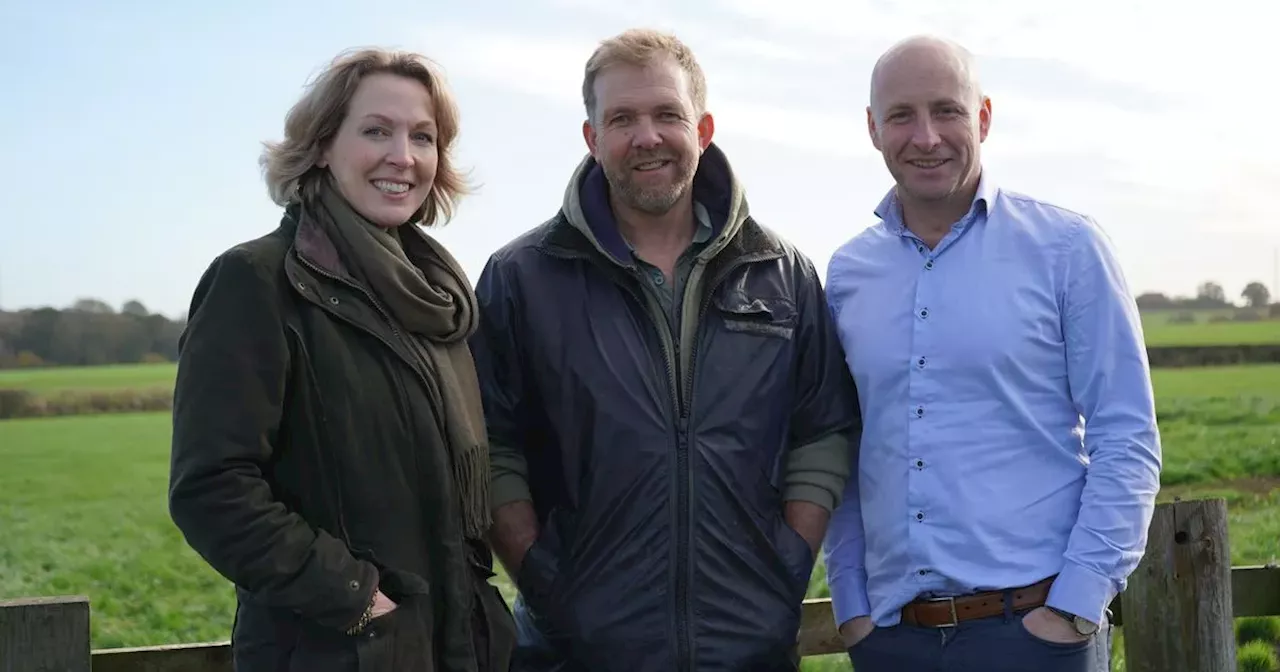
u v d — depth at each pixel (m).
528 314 3.07
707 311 3.05
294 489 2.44
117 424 29.89
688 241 3.19
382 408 2.47
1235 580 3.94
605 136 3.04
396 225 2.67
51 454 24.00
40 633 2.62
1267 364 24.47
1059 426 2.96
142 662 3.20
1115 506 2.80
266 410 2.35
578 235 3.08
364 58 2.63
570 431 3.01
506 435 3.13
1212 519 3.71
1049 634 2.84
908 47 3.05
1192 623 3.69
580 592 2.97
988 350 2.93
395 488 2.48
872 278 3.19
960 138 2.98
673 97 3.01
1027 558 2.88
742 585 2.99
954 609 2.92
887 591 3.05
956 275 3.01
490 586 2.79
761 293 3.13
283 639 2.44
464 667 2.58
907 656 3.03
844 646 3.71
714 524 2.96
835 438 3.23
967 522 2.91
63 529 15.63
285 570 2.30
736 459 3.01
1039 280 2.96
